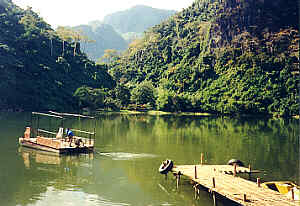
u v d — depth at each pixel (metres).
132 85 198.62
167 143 47.59
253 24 199.25
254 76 159.75
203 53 199.50
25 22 162.12
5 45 122.31
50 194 23.62
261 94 147.75
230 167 29.88
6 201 21.94
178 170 28.06
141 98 149.62
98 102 135.38
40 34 162.62
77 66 164.88
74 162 33.31
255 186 23.03
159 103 145.88
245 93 150.00
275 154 40.78
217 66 181.25
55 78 137.12
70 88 139.12
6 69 112.69
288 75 153.25
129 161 34.69
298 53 166.25
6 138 46.59
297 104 133.12
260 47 180.25
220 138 54.72
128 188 25.50
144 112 138.50
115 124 75.56
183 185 26.52
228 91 157.00
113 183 26.69
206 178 25.14
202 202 22.61
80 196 23.41
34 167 30.86
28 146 40.06
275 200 19.98
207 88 171.75
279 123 95.62
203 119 107.38
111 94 145.75
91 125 69.62
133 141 48.50
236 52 181.12
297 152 42.25
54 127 61.75
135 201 22.66
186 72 186.75
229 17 199.88
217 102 149.25
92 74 166.50
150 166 32.75
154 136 55.09
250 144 48.62
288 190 23.08
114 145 44.31
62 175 28.50
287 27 199.00
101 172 29.91
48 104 116.00
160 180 27.78
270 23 199.00
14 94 108.62
